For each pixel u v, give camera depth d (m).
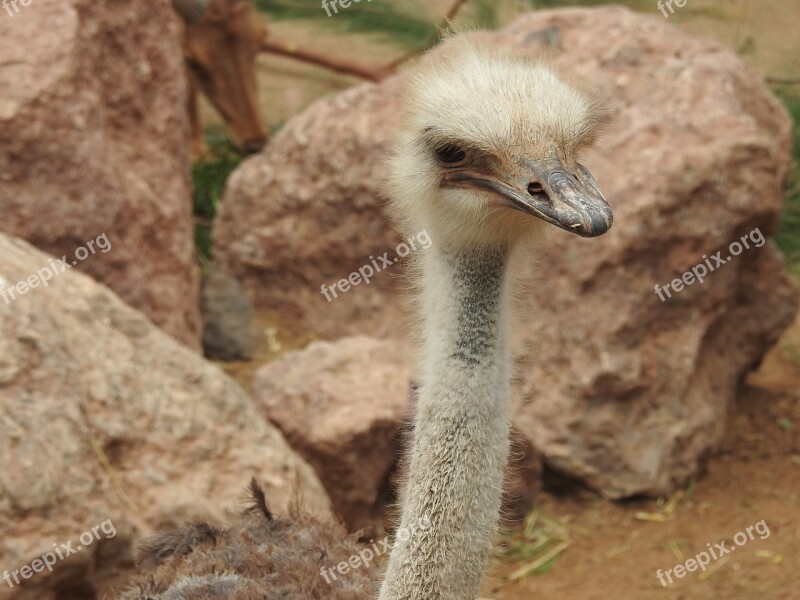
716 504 8.48
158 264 9.01
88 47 8.44
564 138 4.23
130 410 6.50
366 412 7.80
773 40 15.55
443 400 4.30
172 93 9.26
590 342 8.41
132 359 6.67
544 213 4.02
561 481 8.60
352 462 7.77
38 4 8.39
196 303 9.65
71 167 8.19
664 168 8.31
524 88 4.33
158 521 6.34
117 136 8.85
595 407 8.47
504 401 4.36
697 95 8.66
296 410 8.12
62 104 8.14
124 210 8.55
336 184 9.87
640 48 9.04
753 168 8.41
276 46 13.47
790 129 9.56
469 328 4.35
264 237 10.38
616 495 8.49
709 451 8.84
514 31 9.47
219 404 6.81
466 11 15.25
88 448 6.18
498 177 4.22
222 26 12.31
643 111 8.66
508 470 5.07
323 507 6.89
